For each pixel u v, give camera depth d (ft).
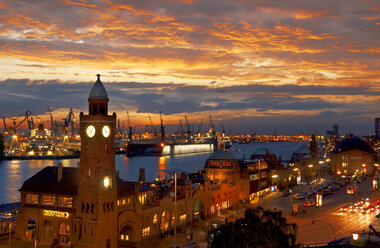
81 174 361.10
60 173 393.91
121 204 376.07
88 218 352.69
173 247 345.92
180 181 470.80
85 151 359.66
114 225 361.92
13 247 368.07
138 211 386.73
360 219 488.02
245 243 272.31
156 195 448.65
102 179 353.51
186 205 463.83
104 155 357.61
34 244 379.55
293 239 286.66
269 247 270.05
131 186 399.65
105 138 359.25
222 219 496.23
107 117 359.87
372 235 302.86
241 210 552.41
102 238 350.84
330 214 524.52
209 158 632.79
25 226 396.98
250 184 636.48
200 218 503.20
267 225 282.77
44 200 389.60
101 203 351.46
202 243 385.70
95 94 364.99
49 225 387.75
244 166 649.20
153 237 405.39
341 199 655.76
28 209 395.34
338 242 284.20
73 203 370.53
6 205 485.56
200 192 495.41
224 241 278.26
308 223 466.70
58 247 368.89
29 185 400.26
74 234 357.41
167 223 433.07
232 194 585.22
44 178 403.34
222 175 611.06
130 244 378.94
